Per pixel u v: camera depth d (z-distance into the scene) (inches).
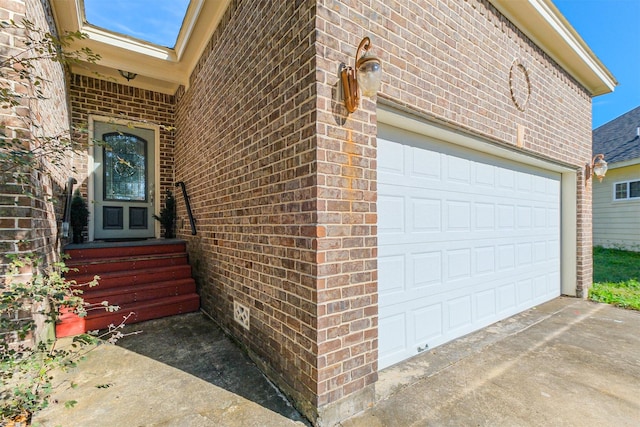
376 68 73.0
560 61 177.6
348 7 81.7
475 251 141.3
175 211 215.6
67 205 154.9
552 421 76.7
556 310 173.8
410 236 113.1
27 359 66.0
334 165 77.3
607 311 172.6
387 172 106.2
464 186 135.6
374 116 86.5
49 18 122.3
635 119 465.7
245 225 111.0
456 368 104.7
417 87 99.5
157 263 169.9
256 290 103.3
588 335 135.9
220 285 135.0
